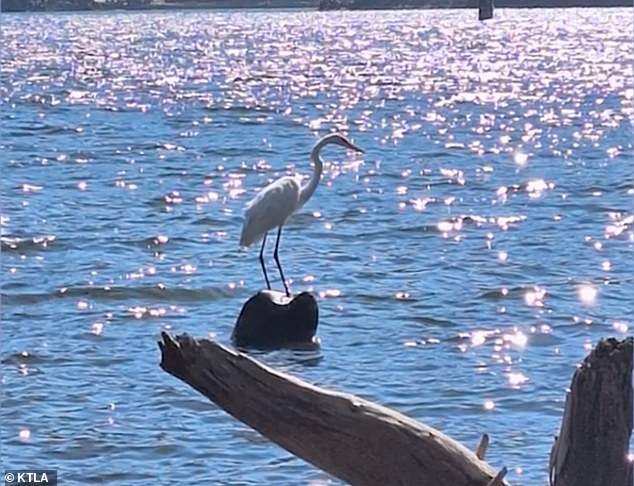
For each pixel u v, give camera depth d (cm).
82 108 4784
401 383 1317
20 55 8544
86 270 1898
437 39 10281
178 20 16512
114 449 1111
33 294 1727
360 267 1933
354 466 573
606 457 566
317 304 1566
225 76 6488
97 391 1280
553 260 1978
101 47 9531
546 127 4053
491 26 12962
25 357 1410
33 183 2834
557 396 1252
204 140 3756
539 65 7125
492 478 574
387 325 1577
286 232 2214
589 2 19212
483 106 4831
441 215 2406
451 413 1209
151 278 1841
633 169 2927
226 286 1800
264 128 4094
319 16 17675
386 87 5734
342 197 2619
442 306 1675
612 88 5562
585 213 2428
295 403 567
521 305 1681
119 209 2478
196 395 1257
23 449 1109
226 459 1088
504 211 2459
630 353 564
